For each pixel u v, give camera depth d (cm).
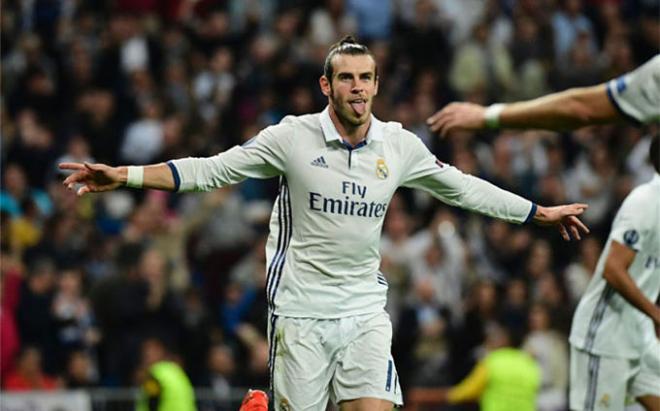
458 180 1761
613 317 2197
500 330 3369
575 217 1786
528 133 4188
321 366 1720
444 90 4406
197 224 3712
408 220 3734
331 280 1717
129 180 1650
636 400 2230
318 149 1705
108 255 3541
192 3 4547
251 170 1708
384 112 4188
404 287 3566
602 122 1689
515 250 3791
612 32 4838
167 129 3988
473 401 3036
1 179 3881
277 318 1733
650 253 2181
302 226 1717
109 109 4084
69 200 3666
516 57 4591
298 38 4403
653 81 1628
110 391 3033
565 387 3428
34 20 4334
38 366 3162
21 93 4125
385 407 1708
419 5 4572
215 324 3512
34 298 3272
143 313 3278
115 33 4272
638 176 4181
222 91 4203
